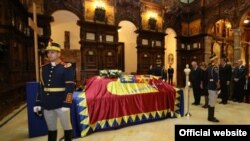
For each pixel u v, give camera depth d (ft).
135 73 45.32
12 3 21.44
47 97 9.18
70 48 40.01
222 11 40.68
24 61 26.27
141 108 15.48
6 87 18.94
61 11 36.52
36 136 12.85
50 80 9.20
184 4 48.26
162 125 15.23
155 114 16.21
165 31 46.44
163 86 17.46
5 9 19.95
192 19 48.19
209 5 43.50
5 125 15.29
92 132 13.47
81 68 36.70
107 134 13.23
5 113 17.47
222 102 24.54
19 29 24.79
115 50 40.04
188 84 18.29
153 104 16.22
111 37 39.81
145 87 16.39
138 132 13.64
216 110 20.52
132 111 15.02
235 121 16.33
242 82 25.39
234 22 38.29
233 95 26.66
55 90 9.18
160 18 45.70
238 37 37.70
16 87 21.16
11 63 20.17
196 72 23.65
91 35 37.76
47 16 33.53
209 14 43.86
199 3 45.60
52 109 9.20
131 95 15.17
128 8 41.65
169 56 50.01
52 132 9.61
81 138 12.47
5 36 19.85
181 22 48.14
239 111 20.07
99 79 15.31
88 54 37.27
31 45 29.86
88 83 15.34
